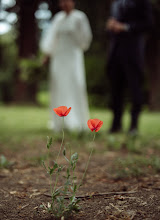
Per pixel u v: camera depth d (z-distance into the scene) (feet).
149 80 49.65
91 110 44.96
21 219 4.69
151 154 10.99
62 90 17.95
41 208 5.19
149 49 47.16
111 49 16.93
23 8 50.55
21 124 22.91
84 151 11.59
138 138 14.93
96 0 48.52
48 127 20.58
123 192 6.00
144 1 15.98
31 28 50.72
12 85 61.31
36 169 8.53
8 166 8.67
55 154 10.57
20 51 51.08
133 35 16.20
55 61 18.19
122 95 17.56
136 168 7.88
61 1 17.75
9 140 14.33
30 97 52.24
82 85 18.39
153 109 47.06
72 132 15.37
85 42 18.03
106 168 8.66
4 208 5.22
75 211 4.64
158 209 4.98
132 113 16.35
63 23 17.88
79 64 18.30
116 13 16.90
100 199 5.62
